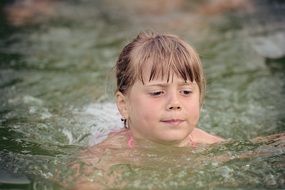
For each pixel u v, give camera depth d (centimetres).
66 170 476
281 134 565
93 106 643
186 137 516
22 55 870
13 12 1134
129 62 520
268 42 938
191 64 505
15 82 738
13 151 523
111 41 957
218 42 941
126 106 528
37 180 463
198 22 1077
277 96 694
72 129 583
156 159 496
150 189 445
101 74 774
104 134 564
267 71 793
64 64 827
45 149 530
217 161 495
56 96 685
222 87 725
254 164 486
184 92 500
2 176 471
